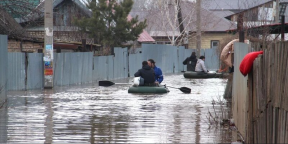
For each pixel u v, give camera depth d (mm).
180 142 24578
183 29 119125
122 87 62531
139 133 27031
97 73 75438
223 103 42281
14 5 66312
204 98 47562
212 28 133375
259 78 20109
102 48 87312
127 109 38156
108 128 28719
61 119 32312
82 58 70000
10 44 66125
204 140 25078
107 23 90062
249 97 21875
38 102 43281
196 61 87625
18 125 29656
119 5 88062
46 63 59094
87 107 39500
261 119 19781
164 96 49844
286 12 91438
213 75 83500
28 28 82625
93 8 86625
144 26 90062
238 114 26922
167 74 100562
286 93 16172
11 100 44875
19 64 55156
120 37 88562
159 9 130625
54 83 61906
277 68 17422
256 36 45125
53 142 24406
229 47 42375
